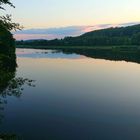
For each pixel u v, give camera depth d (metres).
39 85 55.59
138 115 34.53
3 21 13.77
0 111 35.47
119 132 28.69
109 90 51.44
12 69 76.88
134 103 40.94
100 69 89.06
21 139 26.45
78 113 35.44
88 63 112.25
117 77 69.88
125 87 54.88
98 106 39.00
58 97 44.59
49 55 172.50
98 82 61.09
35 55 173.00
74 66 99.38
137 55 163.88
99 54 178.62
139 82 61.47
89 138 27.08
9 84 14.90
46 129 29.55
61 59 135.62
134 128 29.92
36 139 26.77
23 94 46.00
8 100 41.19
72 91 49.91
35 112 35.59
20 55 174.25
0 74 14.77
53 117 33.59
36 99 42.78
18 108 37.12
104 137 27.44
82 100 42.91
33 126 30.38
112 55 166.12
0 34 13.82
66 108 37.69
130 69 88.94
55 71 83.19
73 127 30.22
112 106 39.12
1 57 15.52
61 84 57.84
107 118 33.38
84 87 54.47
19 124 30.88
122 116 34.22
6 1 13.45
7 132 28.23
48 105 39.34
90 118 33.31
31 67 94.69
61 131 28.92
